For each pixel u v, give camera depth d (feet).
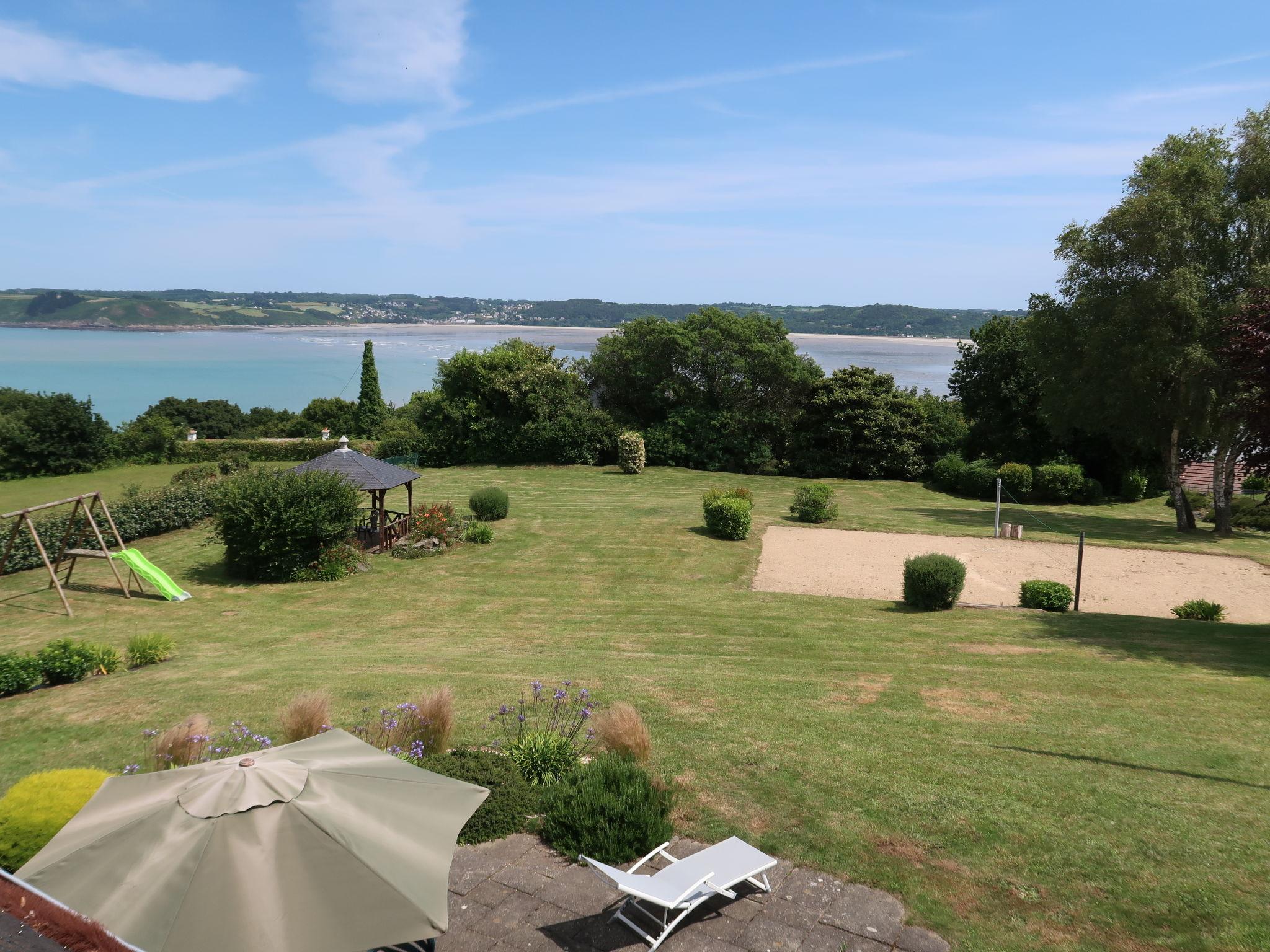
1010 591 65.92
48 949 10.89
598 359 150.51
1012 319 138.72
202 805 14.11
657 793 24.16
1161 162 99.71
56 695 39.29
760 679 39.86
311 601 62.44
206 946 11.74
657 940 17.85
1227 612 59.82
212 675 42.01
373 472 76.38
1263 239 89.92
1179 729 31.73
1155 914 18.45
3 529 73.92
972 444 143.43
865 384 140.46
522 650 48.32
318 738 17.98
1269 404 49.34
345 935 12.27
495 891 20.68
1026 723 32.68
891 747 29.63
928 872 20.79
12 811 19.58
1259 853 21.08
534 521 91.86
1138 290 93.04
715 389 143.64
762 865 18.98
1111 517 110.52
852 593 65.57
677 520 92.17
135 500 82.89
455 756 27.50
